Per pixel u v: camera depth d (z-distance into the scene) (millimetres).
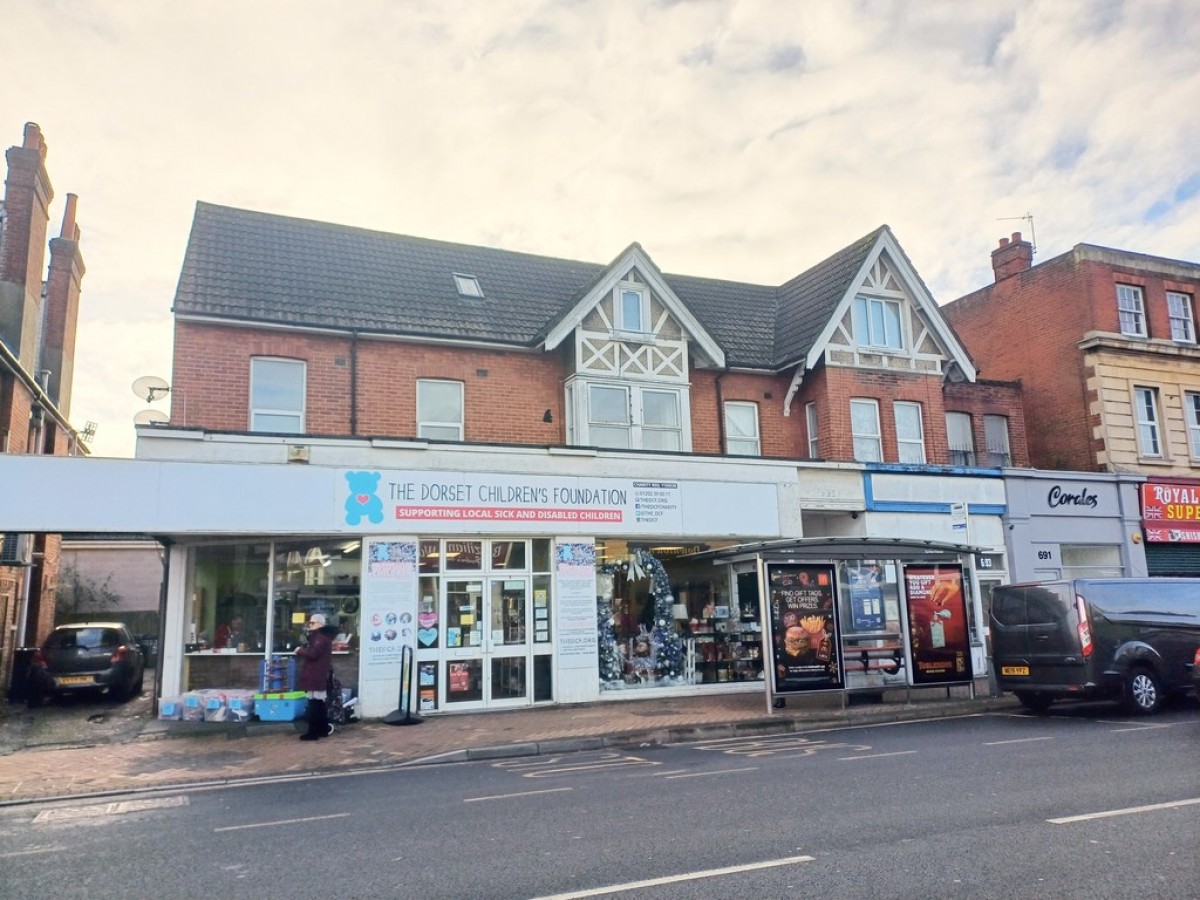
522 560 15172
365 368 16391
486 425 17125
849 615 14586
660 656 16062
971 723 12570
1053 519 21094
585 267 21469
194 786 9320
